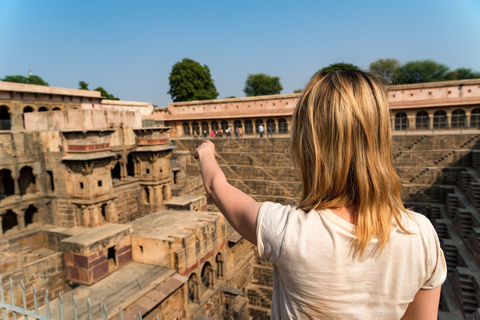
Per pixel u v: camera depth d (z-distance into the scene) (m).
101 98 46.34
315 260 1.44
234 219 1.79
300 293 1.49
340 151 1.50
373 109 1.54
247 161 41.06
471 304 16.19
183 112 56.22
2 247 17.64
